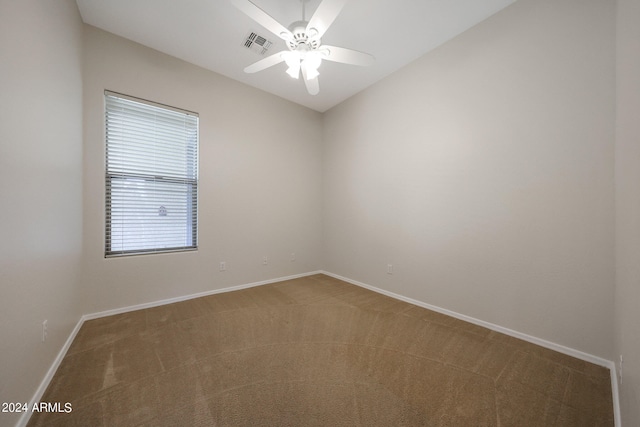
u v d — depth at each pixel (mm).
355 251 3664
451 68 2510
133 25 2352
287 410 1306
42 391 1380
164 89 2754
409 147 2920
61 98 1718
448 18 2244
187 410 1295
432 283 2697
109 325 2240
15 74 1136
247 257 3441
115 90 2469
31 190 1282
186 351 1849
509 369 1669
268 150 3625
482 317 2297
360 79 3260
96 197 2375
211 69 3061
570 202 1819
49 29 1522
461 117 2436
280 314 2557
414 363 1733
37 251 1348
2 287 1031
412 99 2877
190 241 3012
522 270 2053
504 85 2137
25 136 1224
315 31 1730
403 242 2998
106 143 2469
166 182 2826
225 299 2967
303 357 1795
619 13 1349
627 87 1159
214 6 2127
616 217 1469
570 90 1812
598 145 1705
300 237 4012
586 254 1758
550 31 1893
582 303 1773
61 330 1718
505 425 1230
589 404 1363
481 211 2299
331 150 4098
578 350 1789
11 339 1095
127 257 2557
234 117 3283
